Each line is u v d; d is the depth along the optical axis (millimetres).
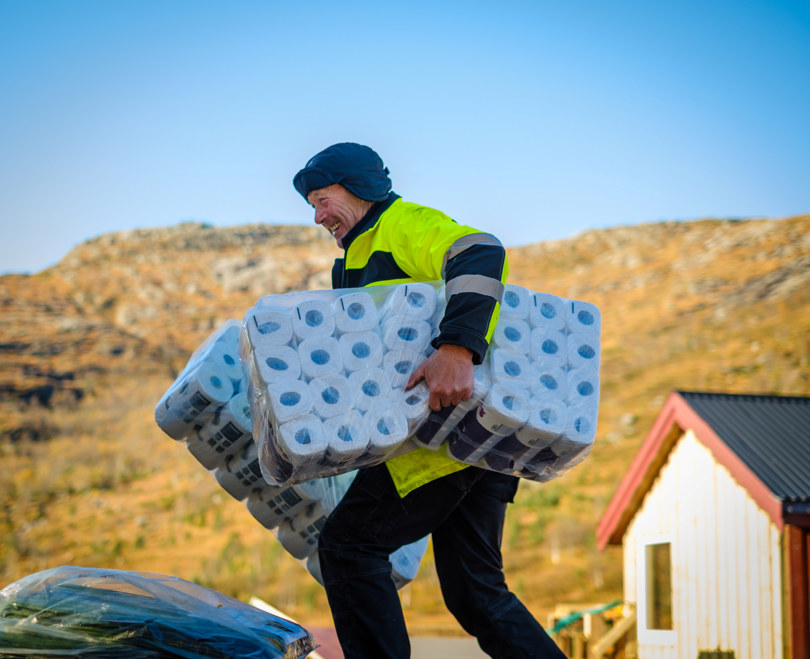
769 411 11852
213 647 2008
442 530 2674
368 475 2459
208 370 2814
